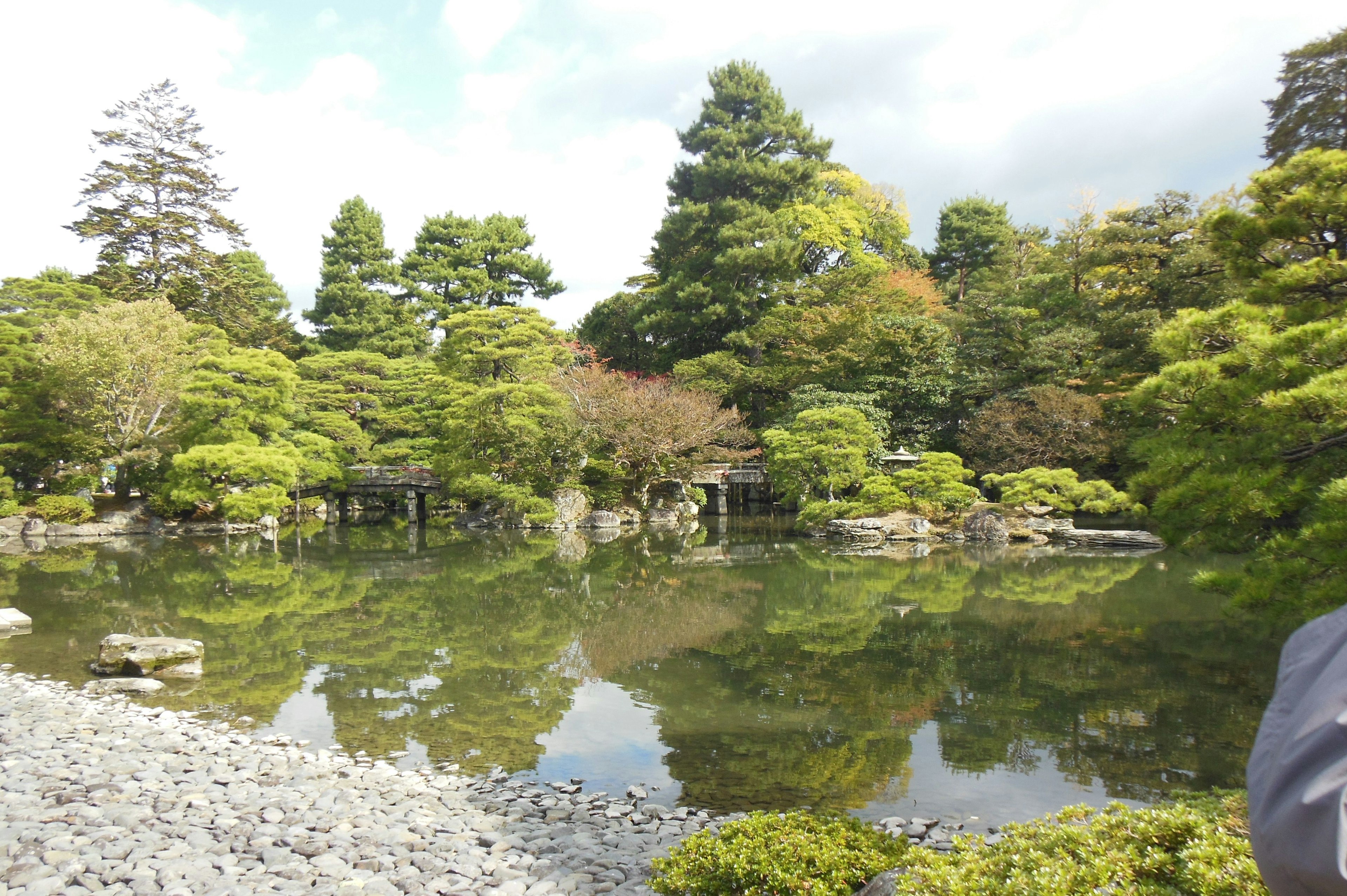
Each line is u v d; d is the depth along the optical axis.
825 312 39.22
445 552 25.98
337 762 8.23
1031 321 37.53
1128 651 12.80
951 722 9.57
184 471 28.52
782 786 7.69
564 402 33.78
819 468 30.98
